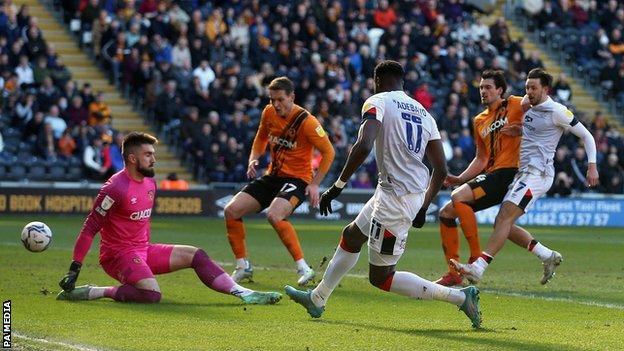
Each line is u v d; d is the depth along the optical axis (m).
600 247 42.00
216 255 34.75
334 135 58.47
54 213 53.22
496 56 68.56
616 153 64.62
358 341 17.55
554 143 25.75
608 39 77.06
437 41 67.50
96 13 63.34
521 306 22.95
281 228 26.33
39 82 56.78
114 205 21.64
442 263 33.44
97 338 17.45
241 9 64.75
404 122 18.27
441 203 58.34
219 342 17.27
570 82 74.81
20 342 17.02
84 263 30.31
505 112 25.92
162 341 17.27
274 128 26.61
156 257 22.20
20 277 26.36
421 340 17.72
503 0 79.19
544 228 56.25
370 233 18.72
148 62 60.31
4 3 58.03
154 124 60.84
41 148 54.75
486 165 26.44
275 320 19.84
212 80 59.97
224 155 56.97
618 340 18.08
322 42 63.53
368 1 69.00
